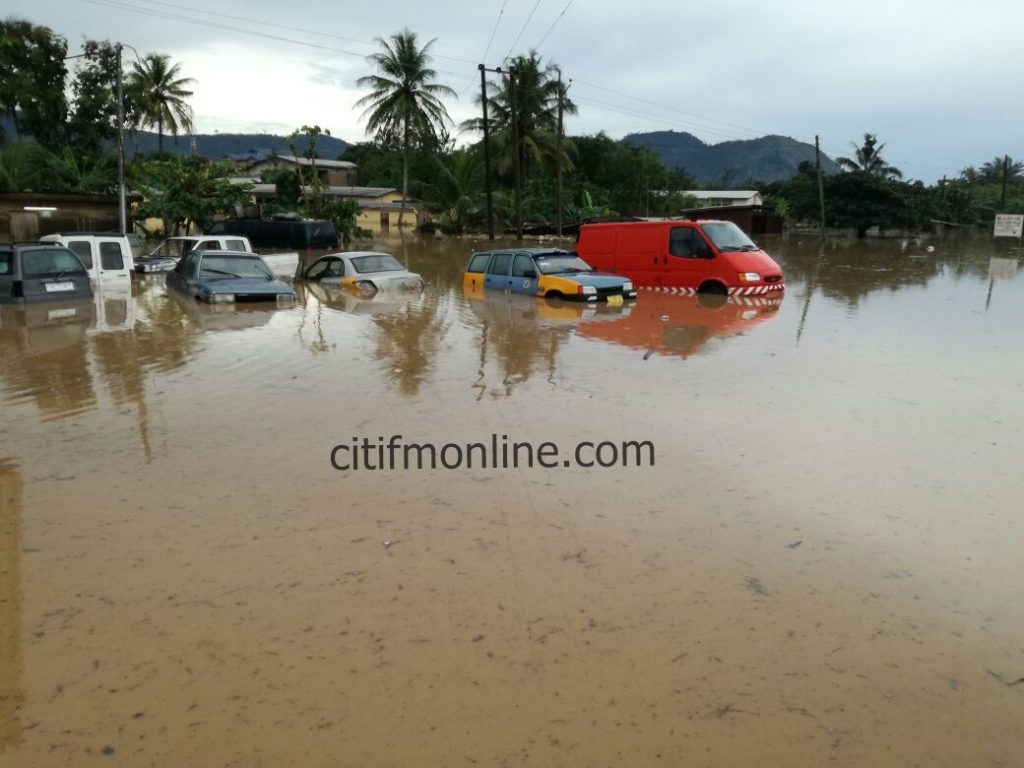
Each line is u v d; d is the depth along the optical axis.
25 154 37.47
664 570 3.89
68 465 5.47
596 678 3.01
